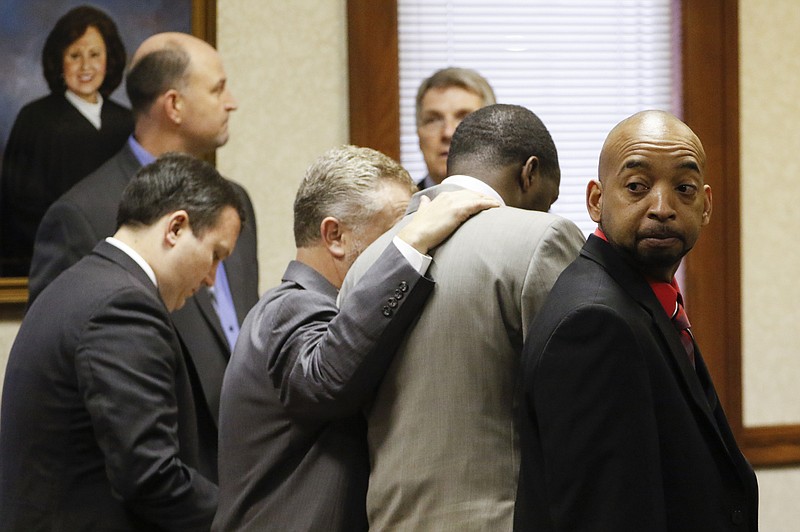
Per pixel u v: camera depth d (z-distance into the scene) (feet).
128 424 27.35
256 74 50.96
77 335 28.09
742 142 55.42
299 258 26.63
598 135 55.31
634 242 19.90
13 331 47.60
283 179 51.34
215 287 42.32
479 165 24.68
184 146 43.86
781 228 55.93
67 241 40.88
